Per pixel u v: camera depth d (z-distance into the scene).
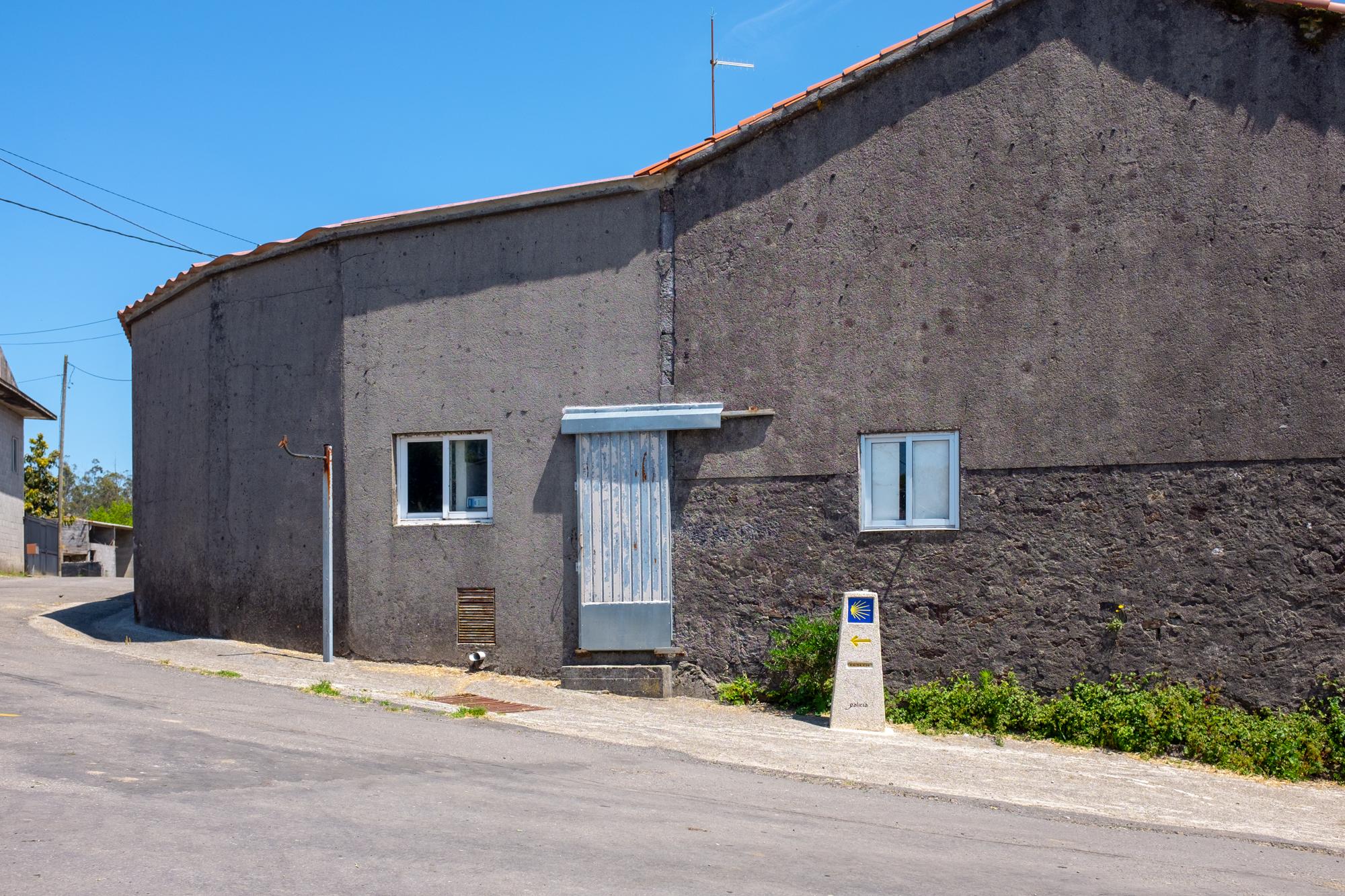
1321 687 9.36
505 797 6.54
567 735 8.86
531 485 11.49
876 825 6.66
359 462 12.21
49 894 4.52
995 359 10.19
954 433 10.36
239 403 13.53
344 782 6.59
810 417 10.70
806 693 10.45
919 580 10.33
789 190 10.83
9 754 6.75
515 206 11.60
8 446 36.69
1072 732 9.62
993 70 10.26
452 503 12.00
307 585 12.62
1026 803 7.67
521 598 11.48
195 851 5.12
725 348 10.98
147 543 15.63
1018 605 10.06
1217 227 9.68
